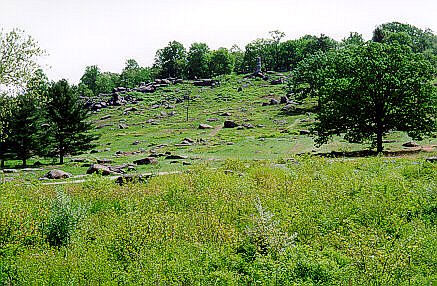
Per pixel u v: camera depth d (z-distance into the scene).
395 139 52.91
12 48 36.25
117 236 14.36
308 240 14.51
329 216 17.00
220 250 13.32
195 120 98.44
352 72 45.72
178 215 17.61
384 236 14.31
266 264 11.90
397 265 11.44
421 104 41.44
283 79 143.12
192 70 177.00
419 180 22.89
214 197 19.89
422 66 42.69
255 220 14.66
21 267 11.98
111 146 75.00
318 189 21.17
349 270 11.37
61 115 57.31
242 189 21.58
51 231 15.58
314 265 11.41
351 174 25.12
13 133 55.19
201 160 46.84
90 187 24.47
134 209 18.92
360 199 18.64
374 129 43.22
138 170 41.62
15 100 39.22
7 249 13.88
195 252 13.00
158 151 62.19
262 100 116.94
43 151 56.84
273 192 20.95
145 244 13.88
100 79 181.12
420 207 17.80
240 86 141.25
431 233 14.58
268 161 32.44
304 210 17.31
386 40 121.44
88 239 15.17
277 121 86.25
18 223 15.71
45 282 11.20
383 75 42.00
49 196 22.16
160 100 131.75
